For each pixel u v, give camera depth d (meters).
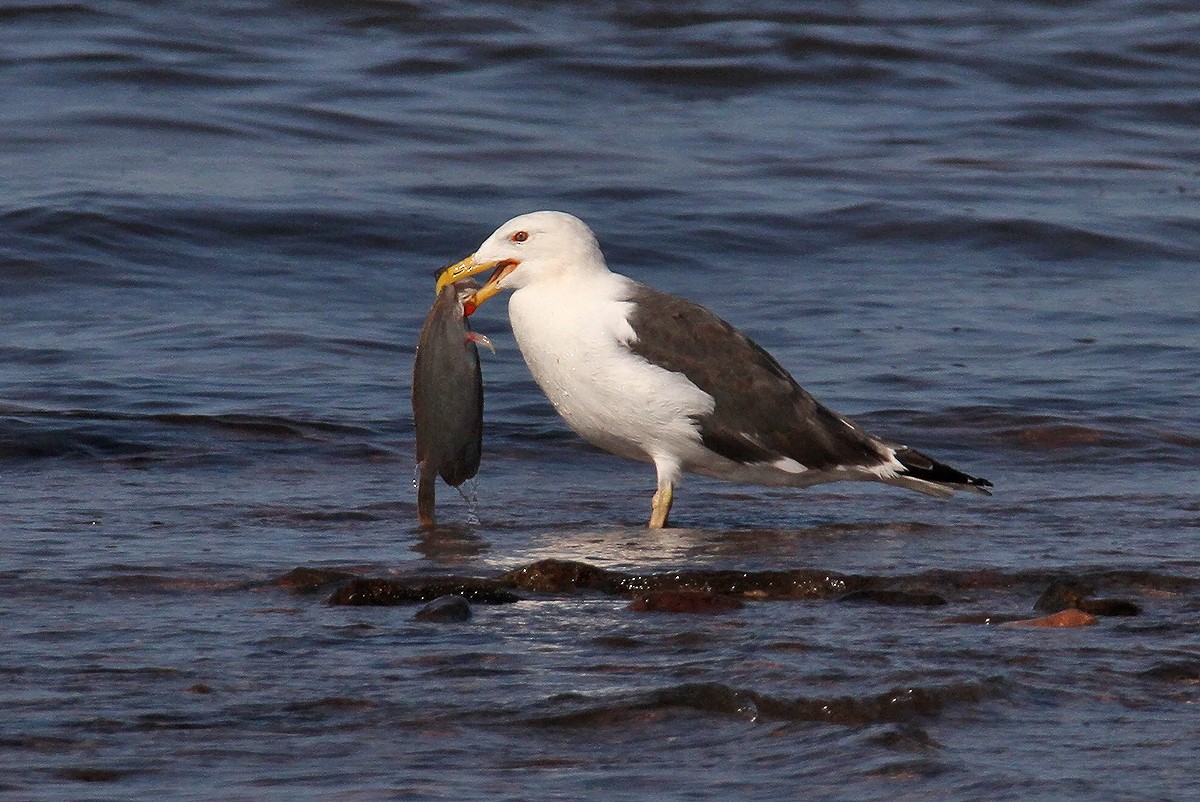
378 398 15.69
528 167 25.91
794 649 8.16
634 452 12.45
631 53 33.06
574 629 8.66
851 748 6.77
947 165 27.28
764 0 38.22
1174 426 15.04
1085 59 34.19
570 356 12.09
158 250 20.94
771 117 30.02
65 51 30.39
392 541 11.10
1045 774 6.48
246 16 34.34
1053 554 10.80
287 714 7.19
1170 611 9.27
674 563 10.54
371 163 25.69
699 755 6.73
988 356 17.56
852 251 22.59
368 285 20.48
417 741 6.88
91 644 8.27
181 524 11.37
